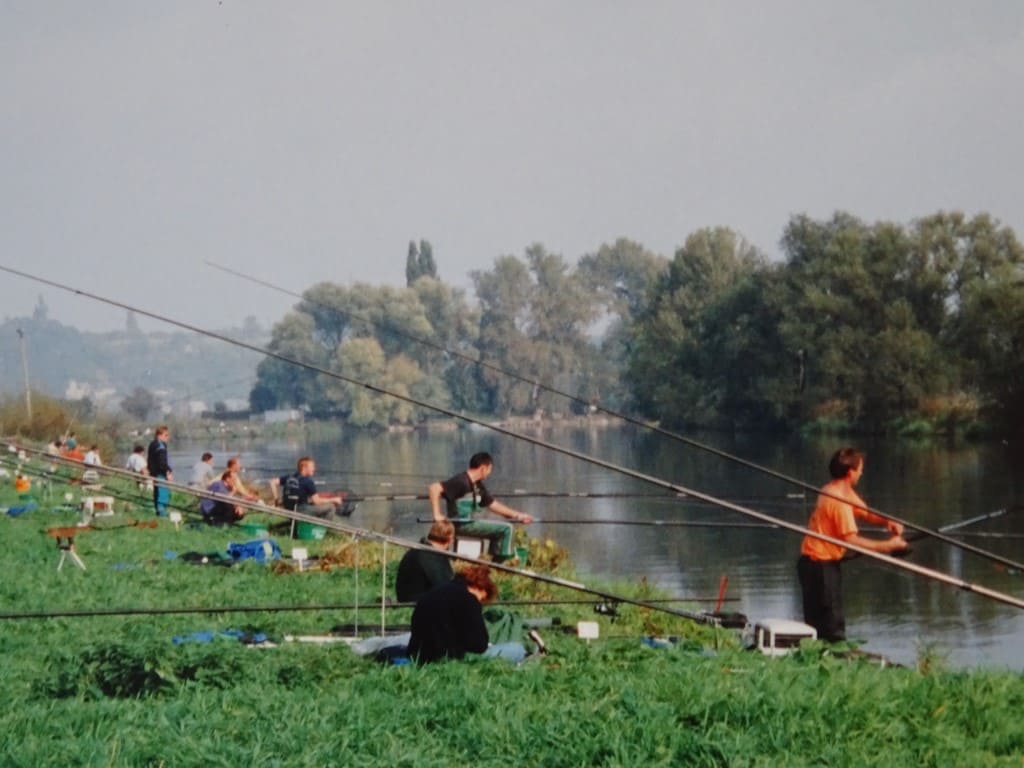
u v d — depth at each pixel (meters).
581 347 185.75
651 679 13.09
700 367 114.69
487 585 16.47
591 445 115.69
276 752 11.10
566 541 50.31
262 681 14.27
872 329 98.44
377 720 11.99
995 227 97.19
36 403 98.00
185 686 14.02
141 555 31.00
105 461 87.94
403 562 20.09
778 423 107.81
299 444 147.50
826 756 10.72
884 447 91.94
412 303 178.50
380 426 169.38
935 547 48.38
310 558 31.03
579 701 12.45
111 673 14.60
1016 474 71.81
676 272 121.50
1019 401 91.88
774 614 32.94
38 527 37.25
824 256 101.88
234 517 39.53
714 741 10.90
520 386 178.12
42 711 12.55
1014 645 30.31
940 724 11.70
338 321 182.25
